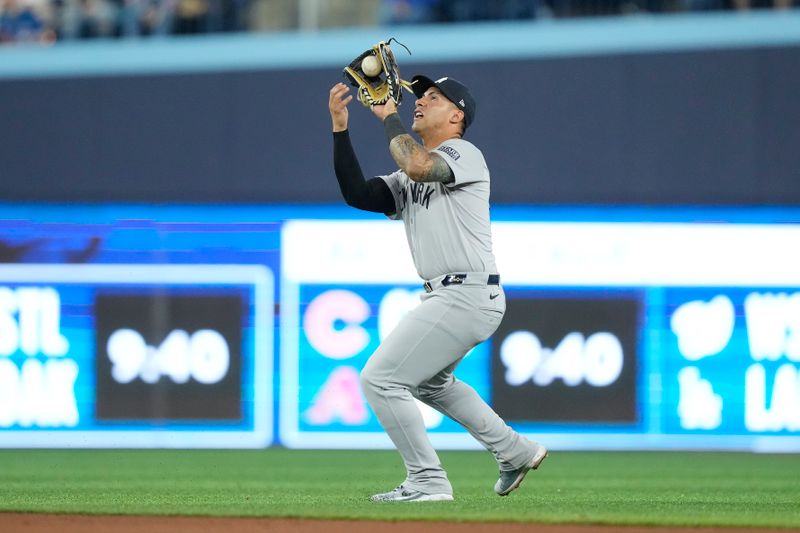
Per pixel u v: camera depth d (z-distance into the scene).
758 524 16.45
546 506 19.14
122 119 39.34
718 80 36.78
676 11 39.06
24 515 17.28
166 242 39.62
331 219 38.84
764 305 37.41
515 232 38.22
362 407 38.53
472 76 37.78
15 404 39.50
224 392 39.19
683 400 37.72
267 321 39.12
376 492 24.09
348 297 38.75
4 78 39.69
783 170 36.59
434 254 18.55
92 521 16.56
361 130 38.12
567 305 38.12
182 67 39.12
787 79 36.47
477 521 16.44
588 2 40.00
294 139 38.66
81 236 39.88
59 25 43.22
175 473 30.31
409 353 18.39
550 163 37.53
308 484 26.84
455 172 18.20
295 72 38.62
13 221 39.91
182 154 39.06
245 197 38.91
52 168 39.50
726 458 35.59
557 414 38.06
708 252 37.62
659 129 37.09
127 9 42.47
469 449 38.12
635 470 31.77
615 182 37.28
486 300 18.52
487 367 38.41
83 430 39.47
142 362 39.53
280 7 40.53
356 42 38.56
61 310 39.78
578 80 37.38
